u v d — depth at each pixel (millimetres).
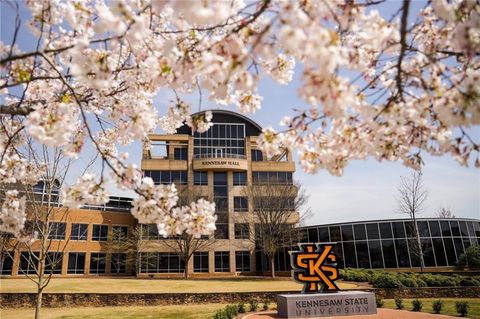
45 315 13516
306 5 2508
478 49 2188
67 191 3014
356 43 3150
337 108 1904
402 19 2434
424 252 26672
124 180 3074
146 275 31719
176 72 2891
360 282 20844
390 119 2885
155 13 3488
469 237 28188
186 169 35375
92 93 4031
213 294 16828
